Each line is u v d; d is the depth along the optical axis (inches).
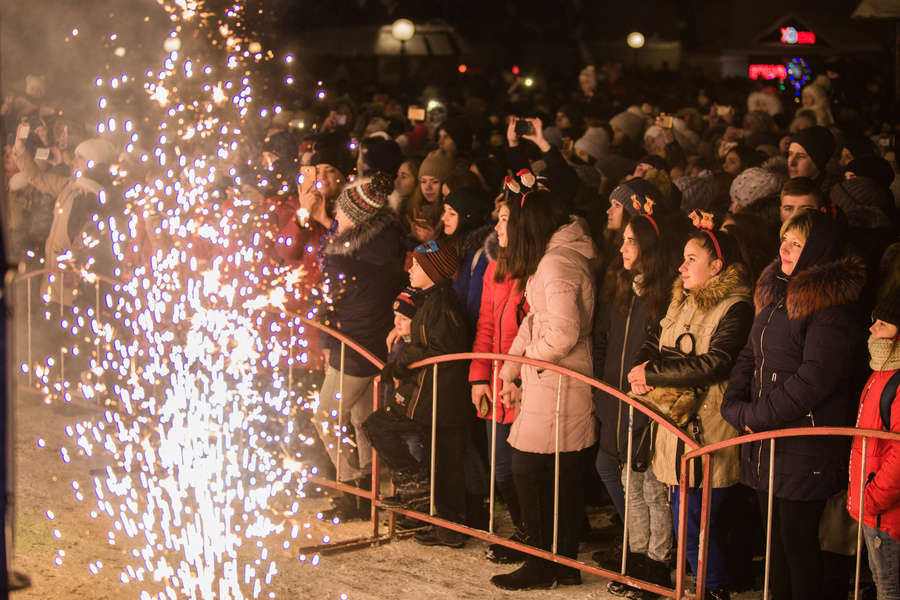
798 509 144.3
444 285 188.1
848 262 140.6
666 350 160.9
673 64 1175.0
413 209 253.0
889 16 434.9
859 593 141.9
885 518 135.9
